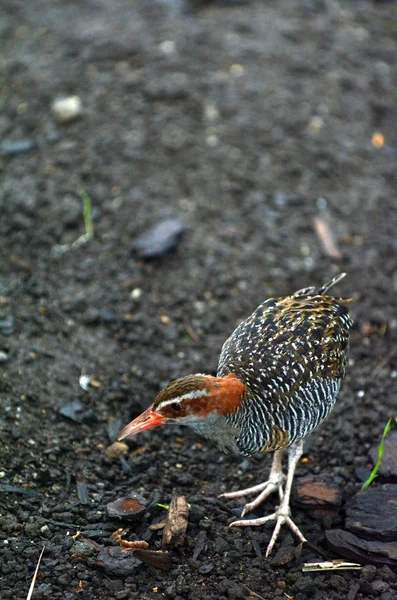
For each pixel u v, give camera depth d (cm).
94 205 1035
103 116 1145
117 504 687
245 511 714
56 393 799
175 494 728
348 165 1120
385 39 1362
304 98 1194
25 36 1309
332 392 691
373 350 905
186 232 1009
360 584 643
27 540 654
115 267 967
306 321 691
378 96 1239
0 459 711
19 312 891
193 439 797
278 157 1112
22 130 1139
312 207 1059
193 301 943
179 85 1184
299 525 706
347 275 984
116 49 1245
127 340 892
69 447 752
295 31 1321
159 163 1088
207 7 1376
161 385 844
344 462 775
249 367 660
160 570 648
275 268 985
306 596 632
